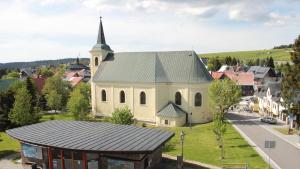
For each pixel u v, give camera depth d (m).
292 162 37.72
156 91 67.69
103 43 78.94
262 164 36.72
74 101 61.28
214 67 198.25
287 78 51.03
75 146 27.17
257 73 137.00
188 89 66.56
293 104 50.91
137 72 71.00
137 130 33.81
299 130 53.38
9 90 65.75
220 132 42.81
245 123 64.81
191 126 63.88
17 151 41.12
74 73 173.62
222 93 59.19
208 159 38.91
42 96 88.62
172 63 70.00
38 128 35.06
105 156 28.28
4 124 60.09
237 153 41.84
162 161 34.06
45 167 31.55
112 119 46.69
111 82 73.12
